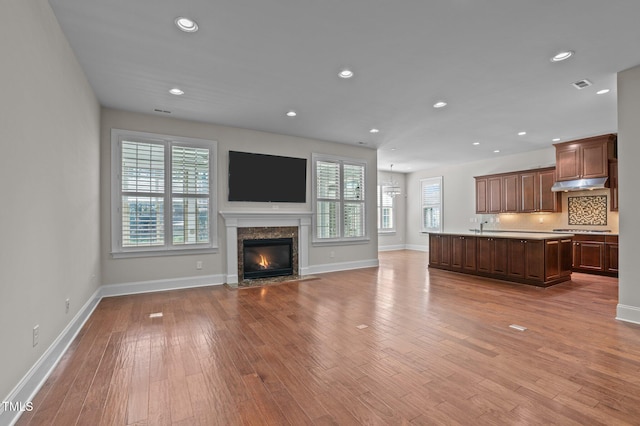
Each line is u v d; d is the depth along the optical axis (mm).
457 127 5406
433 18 2449
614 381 2131
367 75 3439
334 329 3145
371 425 1698
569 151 6270
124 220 4492
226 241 5258
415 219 10711
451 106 4383
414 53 2986
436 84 3674
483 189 8180
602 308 3811
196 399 1955
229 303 4094
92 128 3783
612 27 2551
